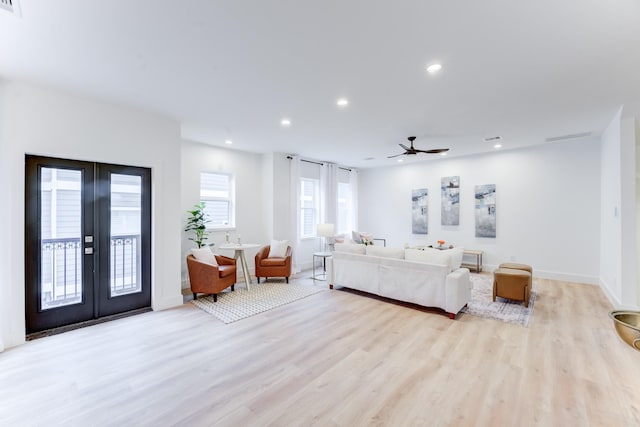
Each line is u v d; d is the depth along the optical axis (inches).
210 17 76.9
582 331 129.7
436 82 114.9
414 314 151.4
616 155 157.9
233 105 141.0
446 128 177.9
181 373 97.3
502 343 118.5
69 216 133.5
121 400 83.7
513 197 240.4
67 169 132.4
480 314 150.5
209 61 100.4
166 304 159.8
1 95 113.3
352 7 72.3
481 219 255.8
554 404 81.5
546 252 226.4
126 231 150.3
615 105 138.6
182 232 204.5
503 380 93.1
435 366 101.5
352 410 79.4
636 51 91.7
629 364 102.2
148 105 141.6
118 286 148.3
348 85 118.2
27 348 113.7
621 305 152.3
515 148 236.7
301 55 96.2
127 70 107.2
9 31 83.0
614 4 70.2
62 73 109.3
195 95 129.2
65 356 108.0
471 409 79.7
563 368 99.8
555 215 222.4
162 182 157.8
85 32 83.9
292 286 207.3
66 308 133.6
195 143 212.2
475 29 81.0
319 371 98.5
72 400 83.6
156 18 77.5
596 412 78.2
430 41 87.3
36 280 125.9
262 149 238.7
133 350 112.7
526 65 101.2
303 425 73.9
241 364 103.0
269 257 225.6
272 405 81.5
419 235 300.0
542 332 128.8
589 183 208.5
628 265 150.7
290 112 150.3
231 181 236.8
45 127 122.3
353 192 332.2
